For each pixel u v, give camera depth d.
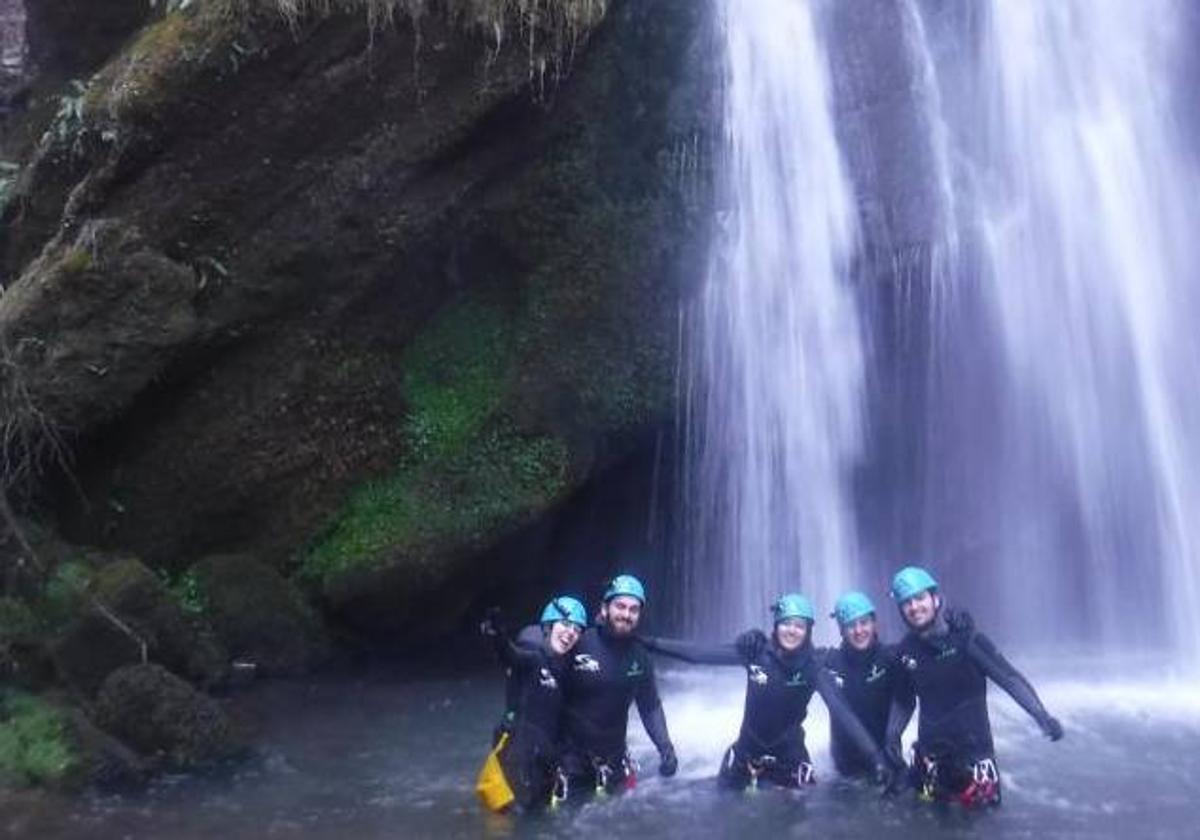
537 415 9.81
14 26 11.63
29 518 8.86
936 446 10.80
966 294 10.66
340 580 9.40
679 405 10.20
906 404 10.69
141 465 9.33
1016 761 7.34
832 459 10.52
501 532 9.66
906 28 10.72
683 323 10.16
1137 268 11.09
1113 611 11.01
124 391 8.82
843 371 10.52
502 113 9.41
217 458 9.41
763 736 6.92
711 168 10.28
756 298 10.34
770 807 6.56
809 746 7.71
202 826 6.28
